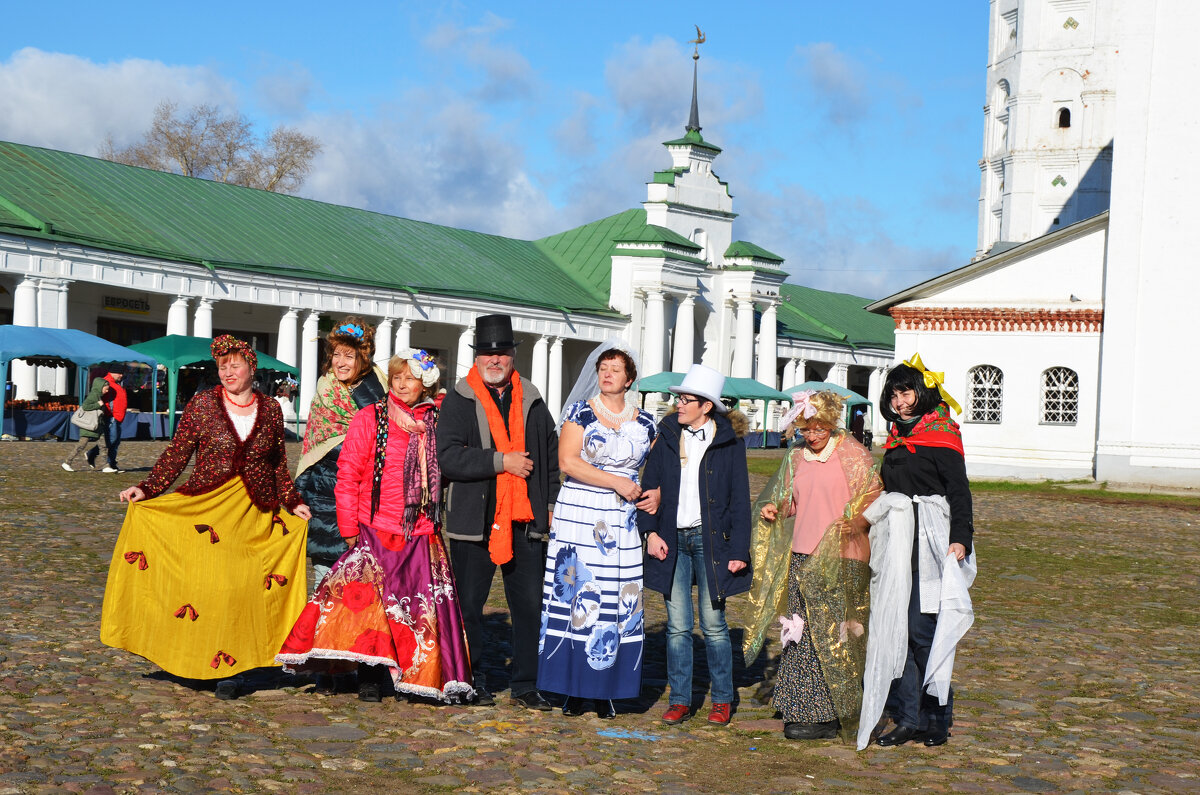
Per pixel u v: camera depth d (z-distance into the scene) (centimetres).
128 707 664
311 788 535
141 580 715
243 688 728
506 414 725
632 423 702
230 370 721
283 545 736
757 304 6469
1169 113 3175
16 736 589
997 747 669
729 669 712
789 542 713
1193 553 1769
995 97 5378
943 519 669
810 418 695
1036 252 3491
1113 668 913
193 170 6906
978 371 3575
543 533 726
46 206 3931
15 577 1082
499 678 811
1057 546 1806
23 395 3666
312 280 4538
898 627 660
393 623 695
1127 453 3212
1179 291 3177
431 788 546
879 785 587
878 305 3669
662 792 559
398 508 702
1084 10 5056
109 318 4178
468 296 5188
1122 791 585
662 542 707
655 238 5912
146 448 3188
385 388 771
